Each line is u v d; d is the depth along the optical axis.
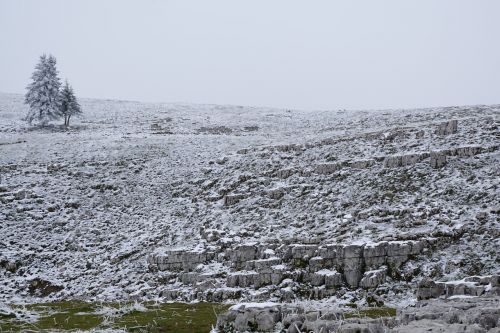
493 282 23.36
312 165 45.12
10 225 41.41
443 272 26.84
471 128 44.12
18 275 35.31
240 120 87.38
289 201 39.94
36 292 33.06
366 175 40.22
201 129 79.38
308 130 69.31
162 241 37.91
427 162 39.09
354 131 56.91
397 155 40.50
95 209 44.88
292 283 28.69
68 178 51.03
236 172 48.06
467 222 30.05
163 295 30.36
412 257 28.22
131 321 23.47
